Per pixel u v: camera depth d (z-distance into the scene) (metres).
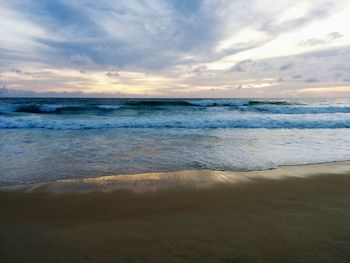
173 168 5.54
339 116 16.66
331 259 2.26
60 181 4.64
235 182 4.60
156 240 2.61
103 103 28.55
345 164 5.93
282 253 2.35
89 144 8.20
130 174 5.09
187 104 27.16
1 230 2.85
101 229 2.86
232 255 2.33
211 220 3.07
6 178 4.82
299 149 7.52
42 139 9.06
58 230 2.85
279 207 3.48
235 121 13.24
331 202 3.66
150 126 12.46
